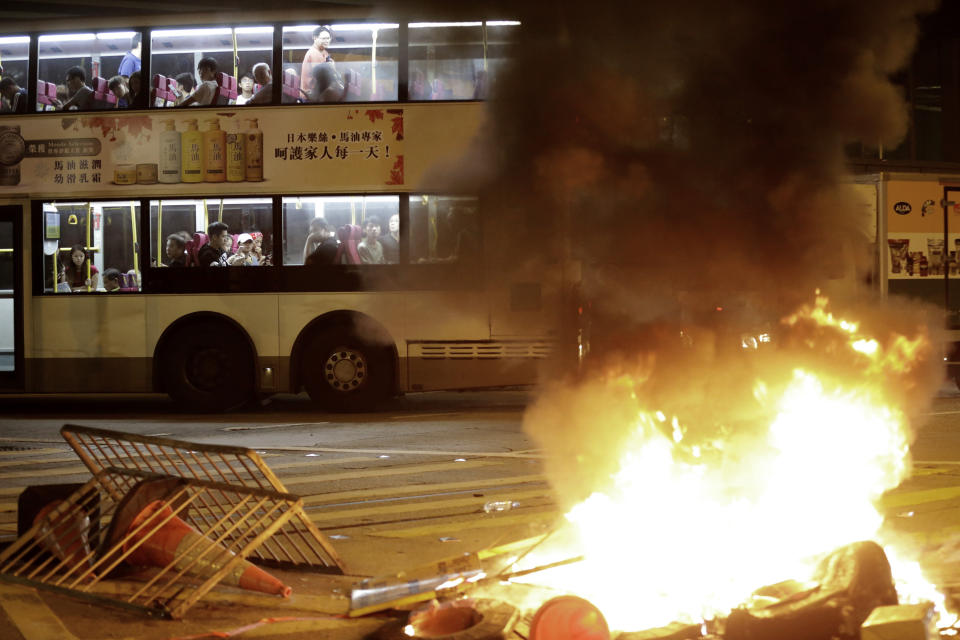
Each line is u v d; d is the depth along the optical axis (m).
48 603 5.27
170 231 14.25
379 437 11.84
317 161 14.07
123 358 14.27
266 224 14.15
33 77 14.45
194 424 13.29
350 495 8.38
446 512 7.67
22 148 14.43
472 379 13.88
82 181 14.34
